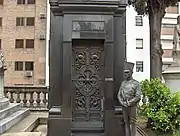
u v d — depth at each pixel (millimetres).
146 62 33156
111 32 6512
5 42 32438
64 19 6449
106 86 6520
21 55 32094
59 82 6523
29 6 32406
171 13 34156
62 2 6391
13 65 32094
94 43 6699
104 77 6625
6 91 12133
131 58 32906
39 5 32156
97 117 6676
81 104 6684
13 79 31891
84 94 6691
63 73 6449
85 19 6469
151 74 14055
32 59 31938
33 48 32031
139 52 33125
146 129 8625
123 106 5879
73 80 6656
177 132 8188
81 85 6691
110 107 6500
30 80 31703
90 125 6594
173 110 8172
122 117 6480
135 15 33188
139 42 33312
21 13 32438
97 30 6484
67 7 6398
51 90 6523
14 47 32281
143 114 9336
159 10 13648
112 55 6527
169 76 12227
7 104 9281
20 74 31922
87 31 6461
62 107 6430
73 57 6664
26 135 6859
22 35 32219
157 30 13797
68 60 6453
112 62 6531
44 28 31938
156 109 8383
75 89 6668
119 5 6672
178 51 12578
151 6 13641
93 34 6465
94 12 6496
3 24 32625
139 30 33281
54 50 6547
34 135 6883
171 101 8297
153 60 13945
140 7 13914
